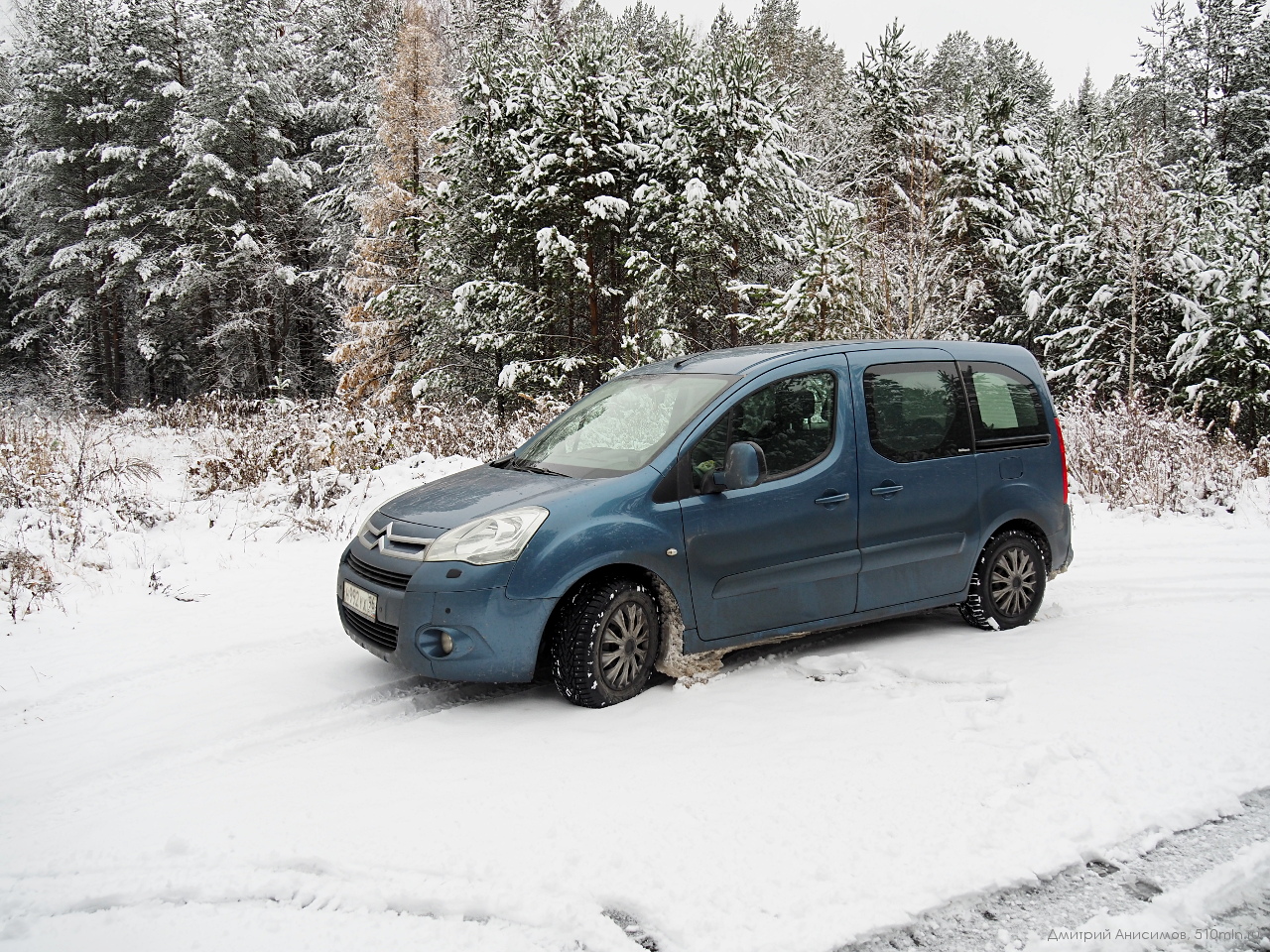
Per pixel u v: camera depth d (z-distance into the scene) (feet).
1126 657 14.73
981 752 11.03
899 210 57.88
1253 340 41.98
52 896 8.37
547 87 53.98
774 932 7.43
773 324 43.62
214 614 18.61
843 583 15.19
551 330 57.47
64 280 101.91
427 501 14.58
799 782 10.29
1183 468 30.66
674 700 13.25
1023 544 17.21
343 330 80.64
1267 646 15.28
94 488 28.73
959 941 7.39
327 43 108.37
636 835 9.12
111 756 11.89
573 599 13.00
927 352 16.71
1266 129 95.76
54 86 100.32
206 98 89.35
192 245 89.51
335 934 7.61
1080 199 55.26
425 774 10.91
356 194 78.54
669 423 14.37
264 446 33.58
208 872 8.68
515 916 7.77
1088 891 8.14
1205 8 99.55
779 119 53.72
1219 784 10.02
